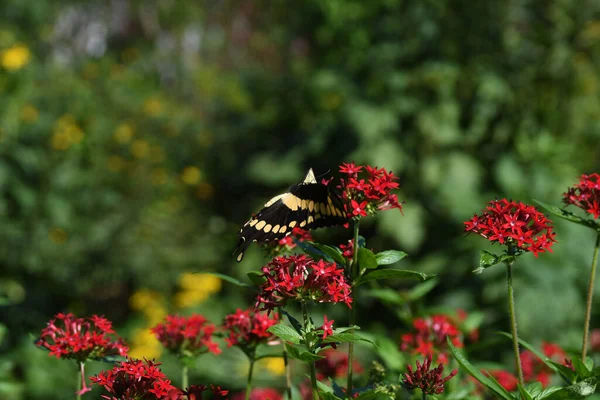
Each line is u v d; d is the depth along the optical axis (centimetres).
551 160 787
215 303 902
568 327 686
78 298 913
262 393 418
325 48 950
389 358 347
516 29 872
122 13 1758
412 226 785
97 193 915
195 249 962
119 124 1035
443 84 823
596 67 869
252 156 979
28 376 668
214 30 1856
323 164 881
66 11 1616
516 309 682
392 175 270
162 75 1505
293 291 251
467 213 772
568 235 730
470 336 419
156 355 781
